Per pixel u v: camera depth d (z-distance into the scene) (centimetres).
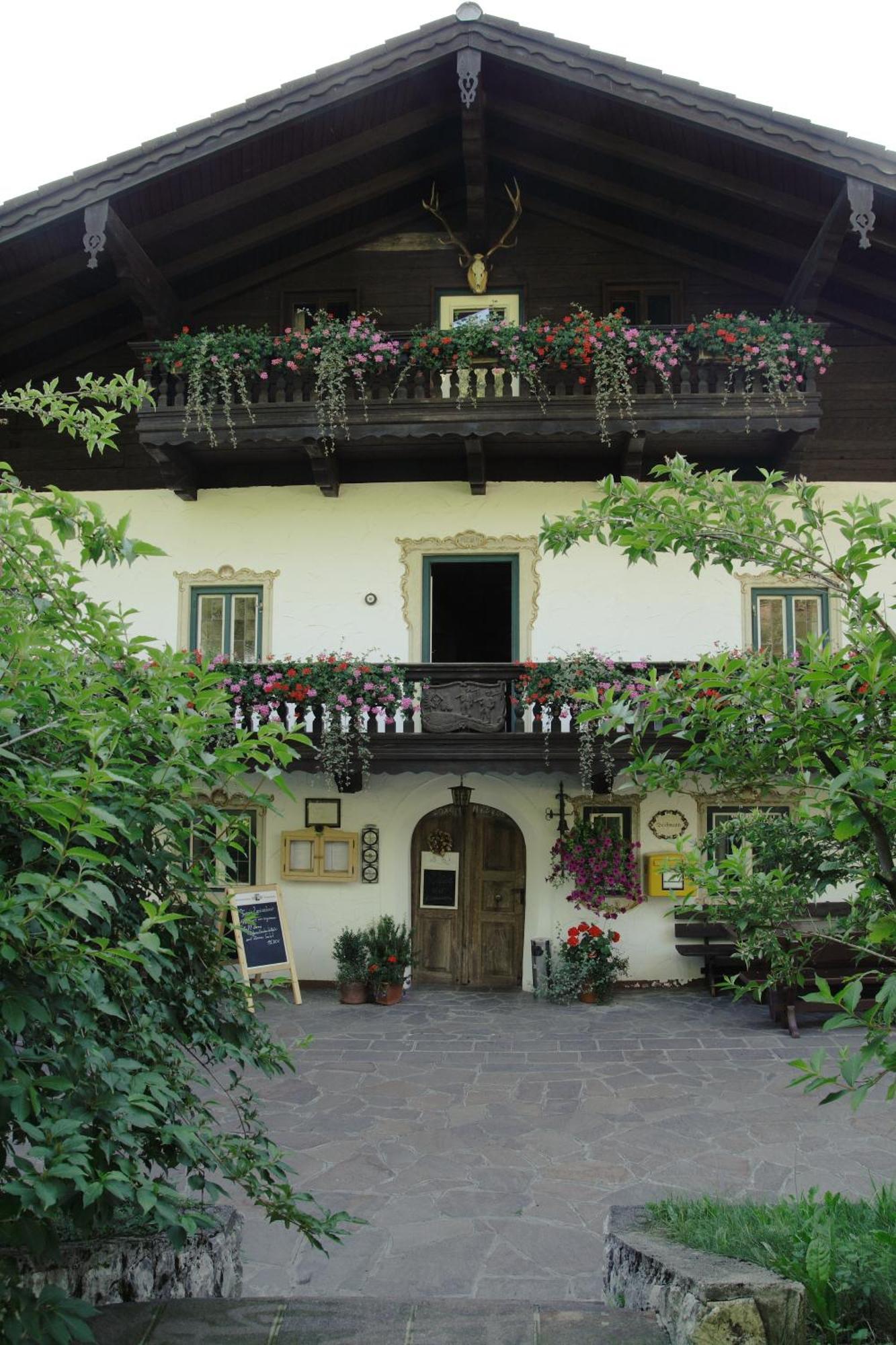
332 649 1181
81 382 377
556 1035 940
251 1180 313
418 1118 699
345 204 1167
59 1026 255
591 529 347
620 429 1070
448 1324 304
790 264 1158
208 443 1103
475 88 996
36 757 276
